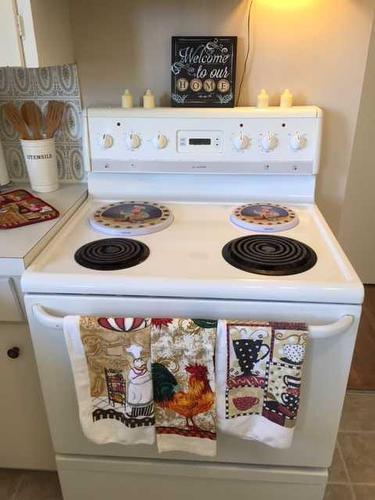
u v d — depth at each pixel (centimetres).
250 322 92
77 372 97
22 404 126
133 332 92
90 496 127
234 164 134
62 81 139
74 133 146
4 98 142
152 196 144
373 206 249
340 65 133
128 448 116
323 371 100
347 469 155
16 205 129
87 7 131
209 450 104
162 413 100
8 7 107
